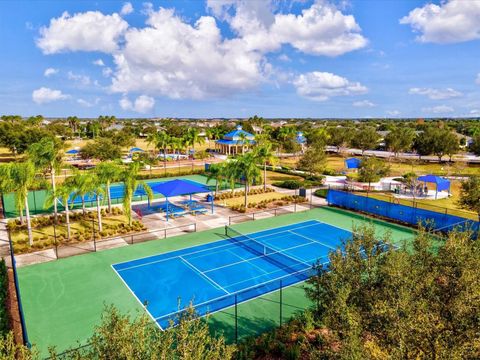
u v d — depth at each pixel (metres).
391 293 10.14
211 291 20.11
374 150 108.25
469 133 124.06
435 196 44.25
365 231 13.32
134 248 26.94
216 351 8.66
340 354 8.83
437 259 11.59
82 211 36.78
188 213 36.97
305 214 37.28
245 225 33.22
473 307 9.28
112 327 8.47
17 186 25.94
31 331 16.14
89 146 70.88
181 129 128.62
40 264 23.80
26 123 137.62
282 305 18.36
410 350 8.73
